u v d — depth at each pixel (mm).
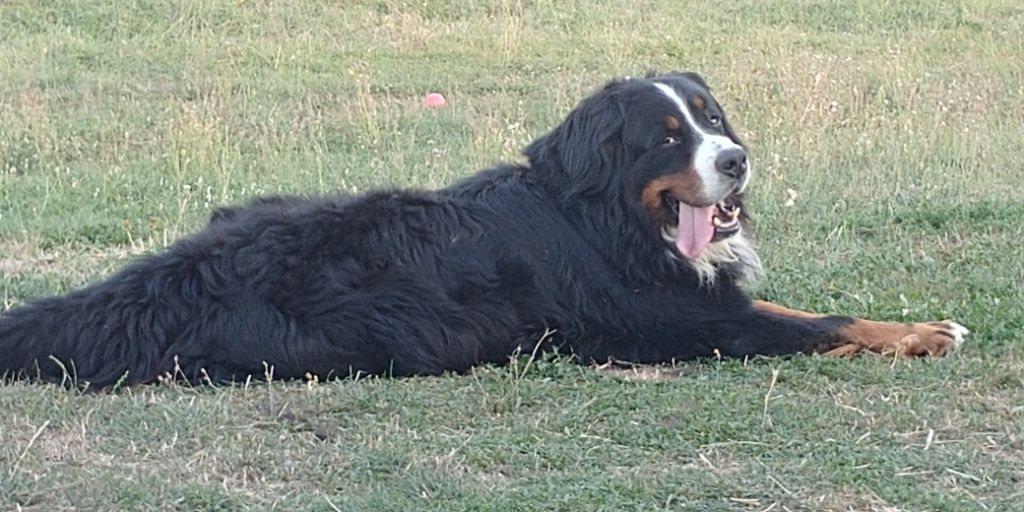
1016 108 14086
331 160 12008
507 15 19234
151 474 4945
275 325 6184
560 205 6855
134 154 12367
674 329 6723
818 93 14062
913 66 16062
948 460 5172
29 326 6141
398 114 14039
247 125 13516
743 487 4902
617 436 5496
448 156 12062
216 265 6293
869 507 4785
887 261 8477
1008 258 8453
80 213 9969
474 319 6469
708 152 6543
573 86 15609
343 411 5781
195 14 18062
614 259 6734
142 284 6242
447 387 6125
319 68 16359
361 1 19359
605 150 6727
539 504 4719
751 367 6500
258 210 6742
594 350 6711
